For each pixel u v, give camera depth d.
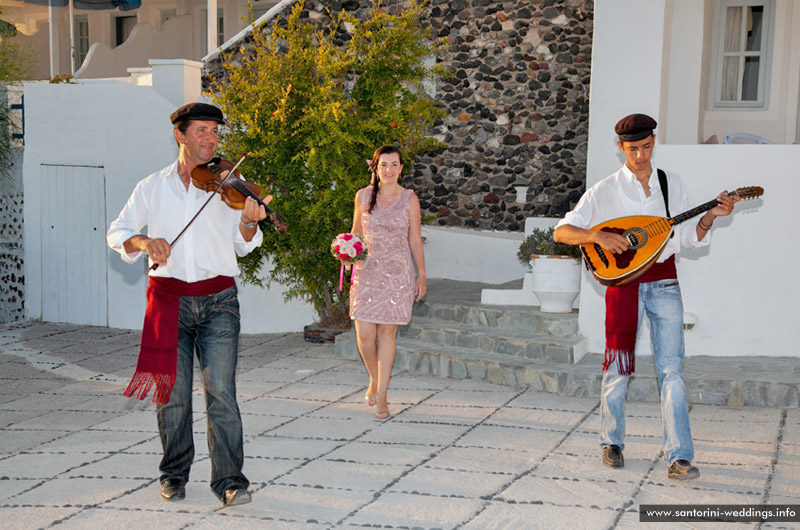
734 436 4.95
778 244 6.21
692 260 6.39
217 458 3.76
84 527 3.61
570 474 4.29
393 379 6.66
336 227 7.84
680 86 8.20
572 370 6.13
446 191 10.77
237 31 15.17
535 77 10.27
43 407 5.96
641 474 4.29
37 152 9.45
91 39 16.91
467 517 3.70
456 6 10.51
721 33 8.89
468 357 6.64
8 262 10.45
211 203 3.70
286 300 8.41
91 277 9.41
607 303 4.36
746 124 8.89
